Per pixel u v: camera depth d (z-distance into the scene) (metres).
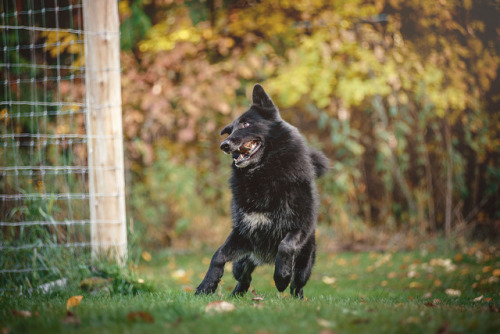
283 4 14.12
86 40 7.57
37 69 12.91
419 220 14.15
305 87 13.28
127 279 6.73
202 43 14.13
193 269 10.91
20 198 8.10
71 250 7.11
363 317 4.19
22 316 4.52
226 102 13.50
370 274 10.52
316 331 3.67
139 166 14.35
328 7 13.98
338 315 4.24
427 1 13.44
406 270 10.71
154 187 13.66
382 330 3.71
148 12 14.70
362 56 13.38
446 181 14.43
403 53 13.75
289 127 6.54
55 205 8.19
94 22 7.54
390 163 14.11
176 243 13.98
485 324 4.00
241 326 3.81
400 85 13.56
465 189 13.98
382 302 5.79
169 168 13.56
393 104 13.60
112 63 7.54
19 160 8.81
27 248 7.07
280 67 14.20
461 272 10.16
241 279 6.57
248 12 14.47
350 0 13.50
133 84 13.43
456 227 13.98
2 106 11.57
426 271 10.48
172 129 14.58
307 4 13.81
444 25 13.75
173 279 9.28
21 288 6.62
